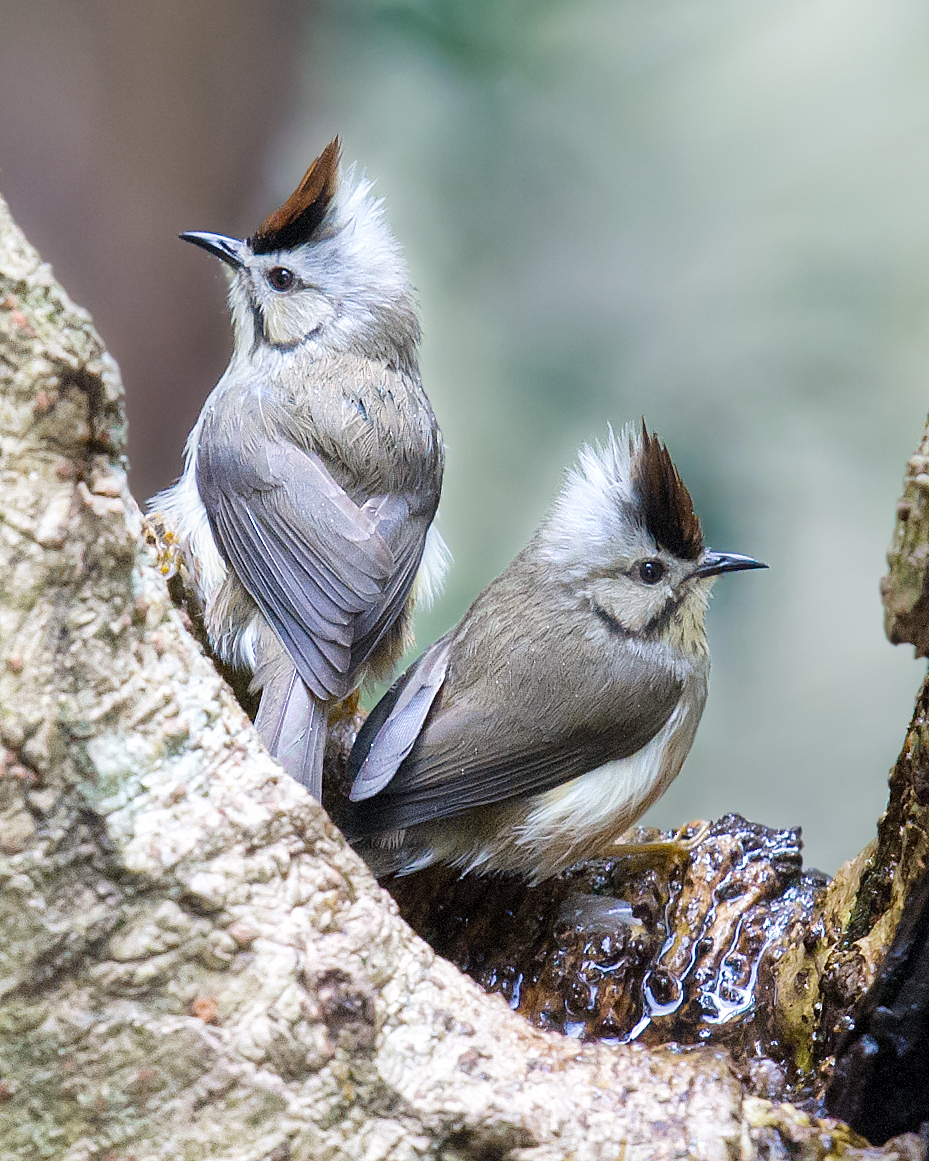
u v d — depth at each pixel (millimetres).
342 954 6035
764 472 20672
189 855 5863
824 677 20859
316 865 6145
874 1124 7098
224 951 5828
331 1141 5824
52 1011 5715
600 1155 5969
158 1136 5754
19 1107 5719
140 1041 5754
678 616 9609
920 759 7270
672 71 22000
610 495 9570
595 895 9234
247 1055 5773
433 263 20672
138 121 16812
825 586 20734
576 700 9078
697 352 21078
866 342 21203
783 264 21562
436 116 20359
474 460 20203
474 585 19516
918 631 7219
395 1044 6031
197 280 17453
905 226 21859
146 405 17219
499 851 9125
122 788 5848
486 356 20734
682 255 21594
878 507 20594
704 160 22047
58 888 5719
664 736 9547
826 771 20578
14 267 5820
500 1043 6242
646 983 8555
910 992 6961
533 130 20969
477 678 9172
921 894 6875
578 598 9430
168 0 16594
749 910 9055
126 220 16922
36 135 16516
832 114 22453
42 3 16203
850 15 22500
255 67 17406
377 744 8750
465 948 8812
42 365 5816
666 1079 6328
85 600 5898
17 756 5668
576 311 21047
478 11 19906
